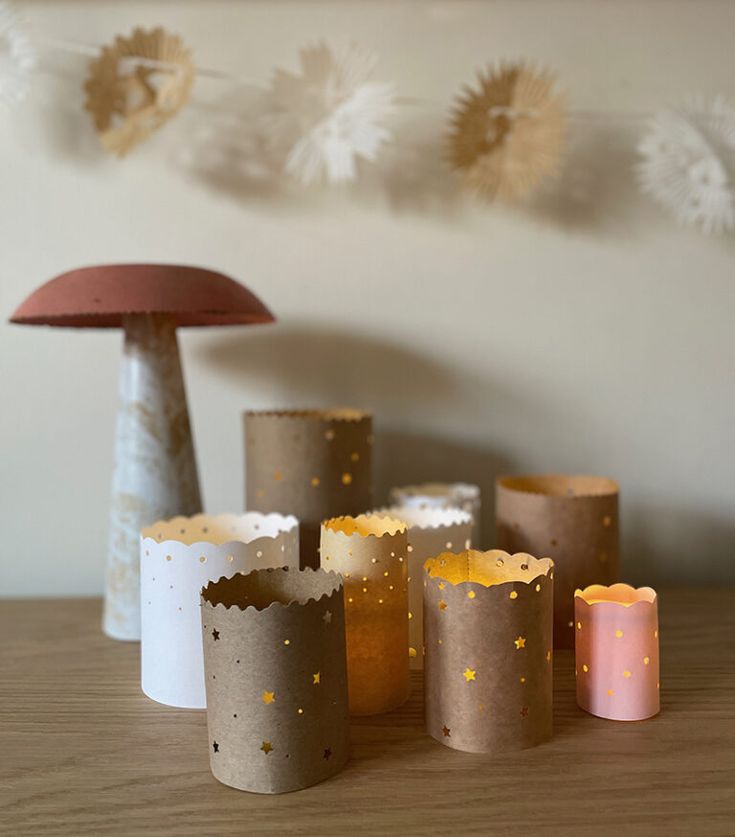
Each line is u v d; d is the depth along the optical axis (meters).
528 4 0.90
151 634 0.63
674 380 0.94
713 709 0.60
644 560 0.95
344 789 0.49
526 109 0.83
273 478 0.74
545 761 0.52
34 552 0.93
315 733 0.49
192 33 0.89
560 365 0.93
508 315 0.93
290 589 0.57
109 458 0.93
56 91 0.89
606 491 0.79
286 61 0.90
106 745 0.55
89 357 0.92
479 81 0.83
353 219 0.92
